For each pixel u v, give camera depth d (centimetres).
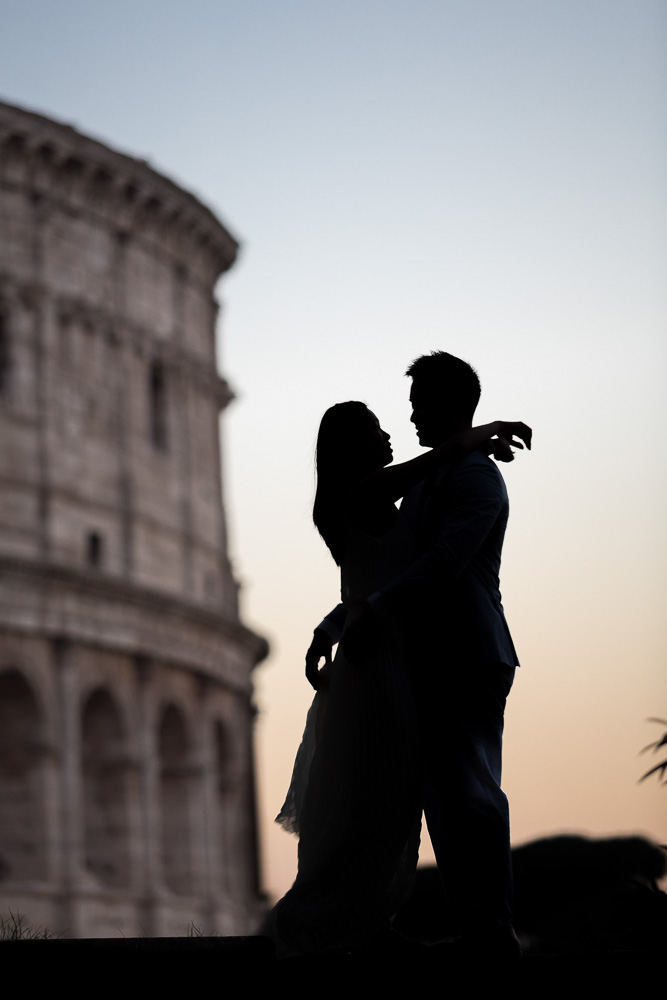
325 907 907
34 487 7556
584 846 5759
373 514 946
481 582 937
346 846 911
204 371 8875
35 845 7188
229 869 8500
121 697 7738
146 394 8406
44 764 7256
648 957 772
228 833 8562
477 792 900
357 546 952
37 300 7769
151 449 8350
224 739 8612
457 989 795
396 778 911
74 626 7469
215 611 8331
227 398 9331
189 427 8725
